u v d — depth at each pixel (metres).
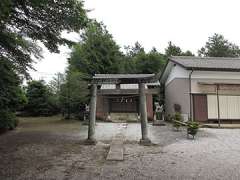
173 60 17.42
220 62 17.09
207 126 14.15
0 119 12.44
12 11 5.73
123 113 19.36
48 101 23.77
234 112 15.25
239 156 6.89
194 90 15.41
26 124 16.89
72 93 19.06
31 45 9.10
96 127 14.17
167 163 6.17
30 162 6.39
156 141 9.65
